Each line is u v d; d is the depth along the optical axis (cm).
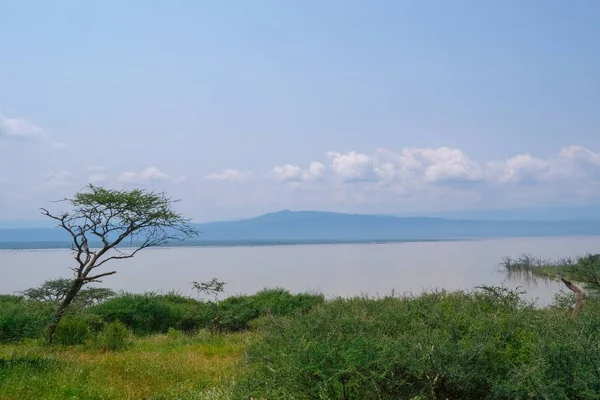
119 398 1042
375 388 666
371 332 833
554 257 10519
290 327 887
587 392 592
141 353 1619
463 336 766
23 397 1000
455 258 12738
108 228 1884
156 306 2541
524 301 1060
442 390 693
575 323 802
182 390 1087
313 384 679
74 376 1181
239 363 1117
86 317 2288
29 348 1702
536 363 629
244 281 6894
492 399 671
